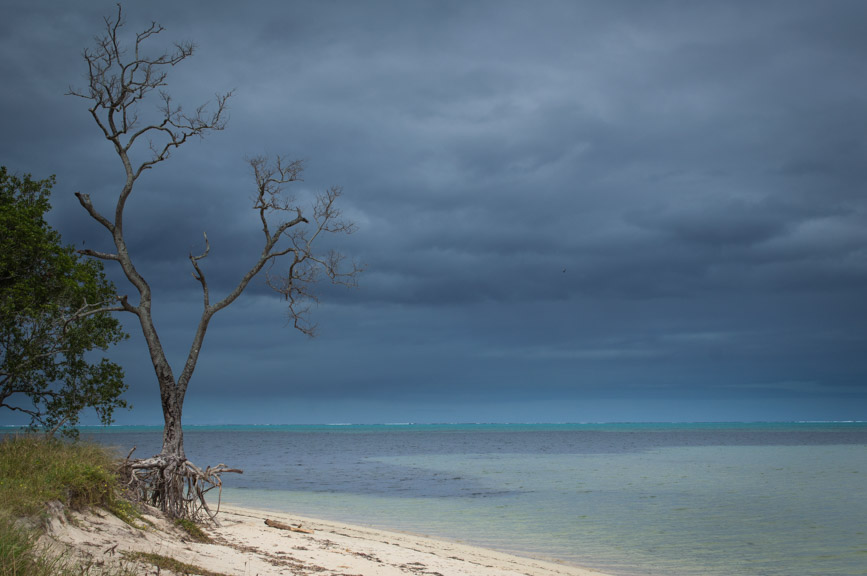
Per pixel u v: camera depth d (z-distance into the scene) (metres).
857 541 23.78
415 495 37.06
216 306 17.98
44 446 14.69
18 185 20.44
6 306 18.05
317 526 22.52
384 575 13.73
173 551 12.11
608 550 21.73
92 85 17.67
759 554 21.47
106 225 17.78
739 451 93.06
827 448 100.56
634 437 172.50
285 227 18.92
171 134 18.52
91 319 20.39
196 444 127.69
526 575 16.09
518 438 172.38
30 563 8.37
